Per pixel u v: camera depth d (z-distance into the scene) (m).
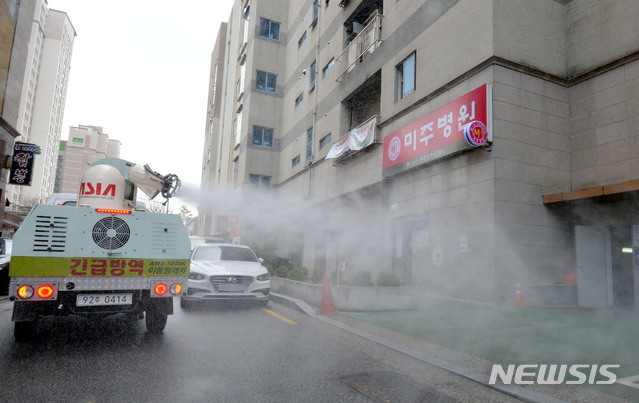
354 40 15.62
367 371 3.85
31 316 4.19
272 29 25.66
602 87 8.88
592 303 8.59
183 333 5.19
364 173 14.02
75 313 4.36
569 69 9.66
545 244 8.83
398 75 12.77
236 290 7.18
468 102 9.08
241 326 5.79
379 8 15.16
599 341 5.06
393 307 7.44
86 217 4.27
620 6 8.62
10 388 3.11
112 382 3.31
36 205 4.08
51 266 4.07
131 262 4.39
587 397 3.19
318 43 19.67
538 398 3.15
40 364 3.74
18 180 17.88
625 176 8.23
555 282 8.81
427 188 10.64
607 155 8.62
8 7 17.81
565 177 9.30
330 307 6.91
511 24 9.14
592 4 9.25
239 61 28.75
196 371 3.65
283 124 24.61
